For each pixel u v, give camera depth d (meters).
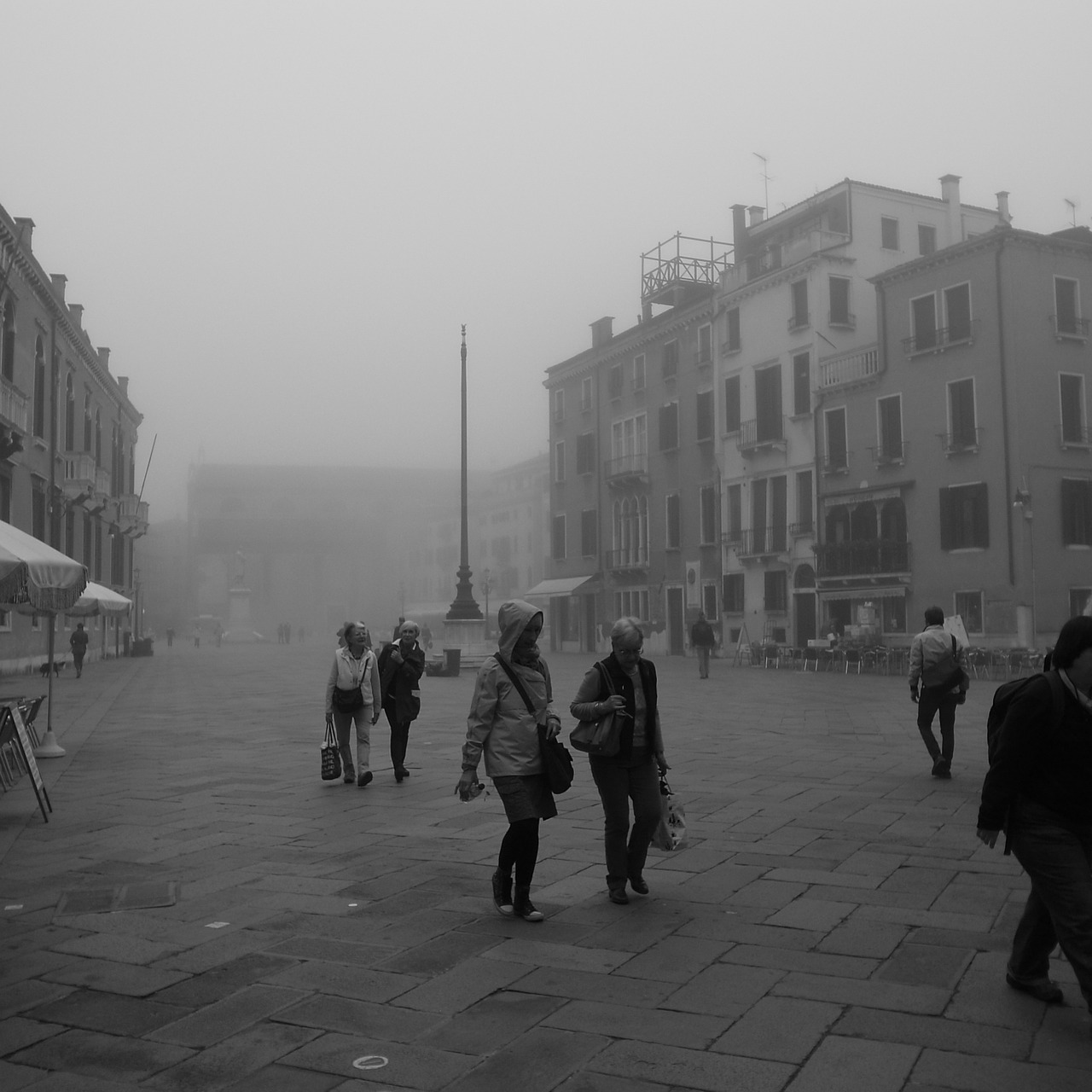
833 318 37.56
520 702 6.01
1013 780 4.26
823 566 35.25
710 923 5.77
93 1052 4.14
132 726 16.98
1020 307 30.33
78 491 38.53
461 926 5.74
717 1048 4.11
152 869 7.14
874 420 34.22
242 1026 4.38
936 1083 3.79
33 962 5.21
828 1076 3.86
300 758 12.84
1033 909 4.59
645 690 6.33
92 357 42.78
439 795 10.06
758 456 40.25
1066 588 30.12
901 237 39.03
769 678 28.64
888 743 13.75
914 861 7.16
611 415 50.88
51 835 8.31
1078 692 4.28
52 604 11.20
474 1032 4.29
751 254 43.03
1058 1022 4.34
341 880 6.78
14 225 30.06
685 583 44.91
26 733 9.55
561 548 55.16
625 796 6.25
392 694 11.05
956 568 31.22
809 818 8.66
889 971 4.97
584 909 6.06
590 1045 4.15
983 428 30.66
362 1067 3.98
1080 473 30.66
